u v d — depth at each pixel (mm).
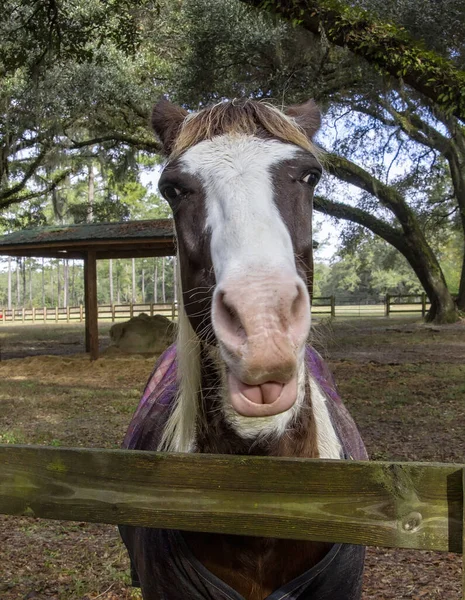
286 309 1396
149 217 49875
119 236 13969
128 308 36719
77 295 79438
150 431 2412
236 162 1731
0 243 15453
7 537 4777
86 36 10398
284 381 1416
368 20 7750
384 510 1571
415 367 12570
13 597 3781
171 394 2480
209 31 14414
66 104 17047
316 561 1860
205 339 1749
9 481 1854
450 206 26188
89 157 22938
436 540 1534
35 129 17766
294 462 1635
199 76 15102
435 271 23016
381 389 10219
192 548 1851
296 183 1756
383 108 17906
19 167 22094
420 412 8492
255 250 1491
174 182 1797
